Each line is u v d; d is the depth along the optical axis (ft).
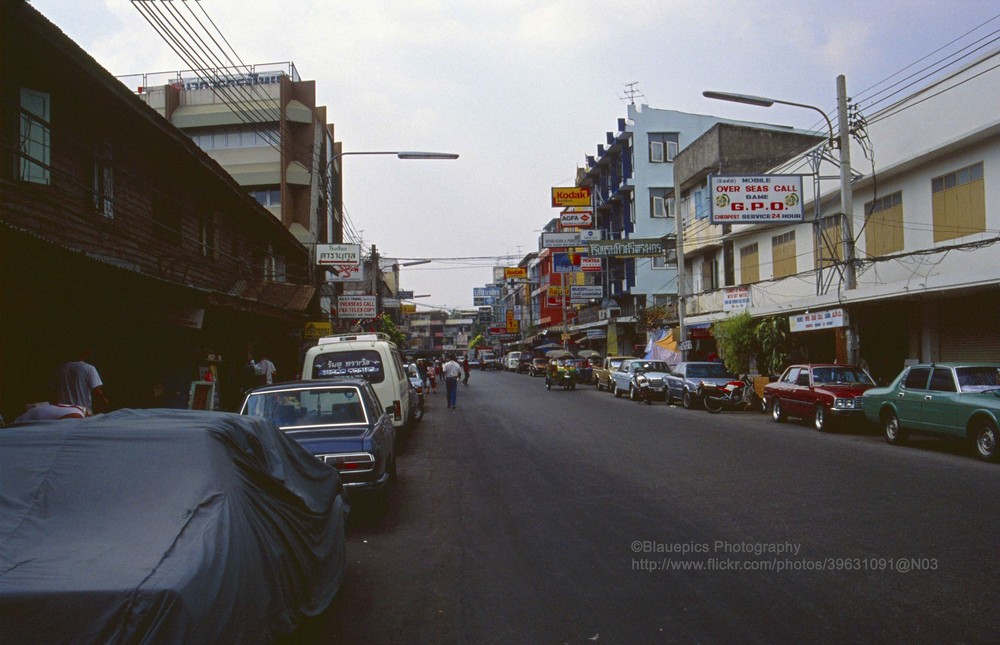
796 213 67.00
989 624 15.11
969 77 53.26
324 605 15.46
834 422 51.90
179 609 9.28
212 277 59.88
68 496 11.33
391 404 45.24
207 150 119.65
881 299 56.70
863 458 38.73
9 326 31.65
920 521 24.07
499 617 16.46
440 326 463.01
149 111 42.22
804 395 55.26
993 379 39.99
